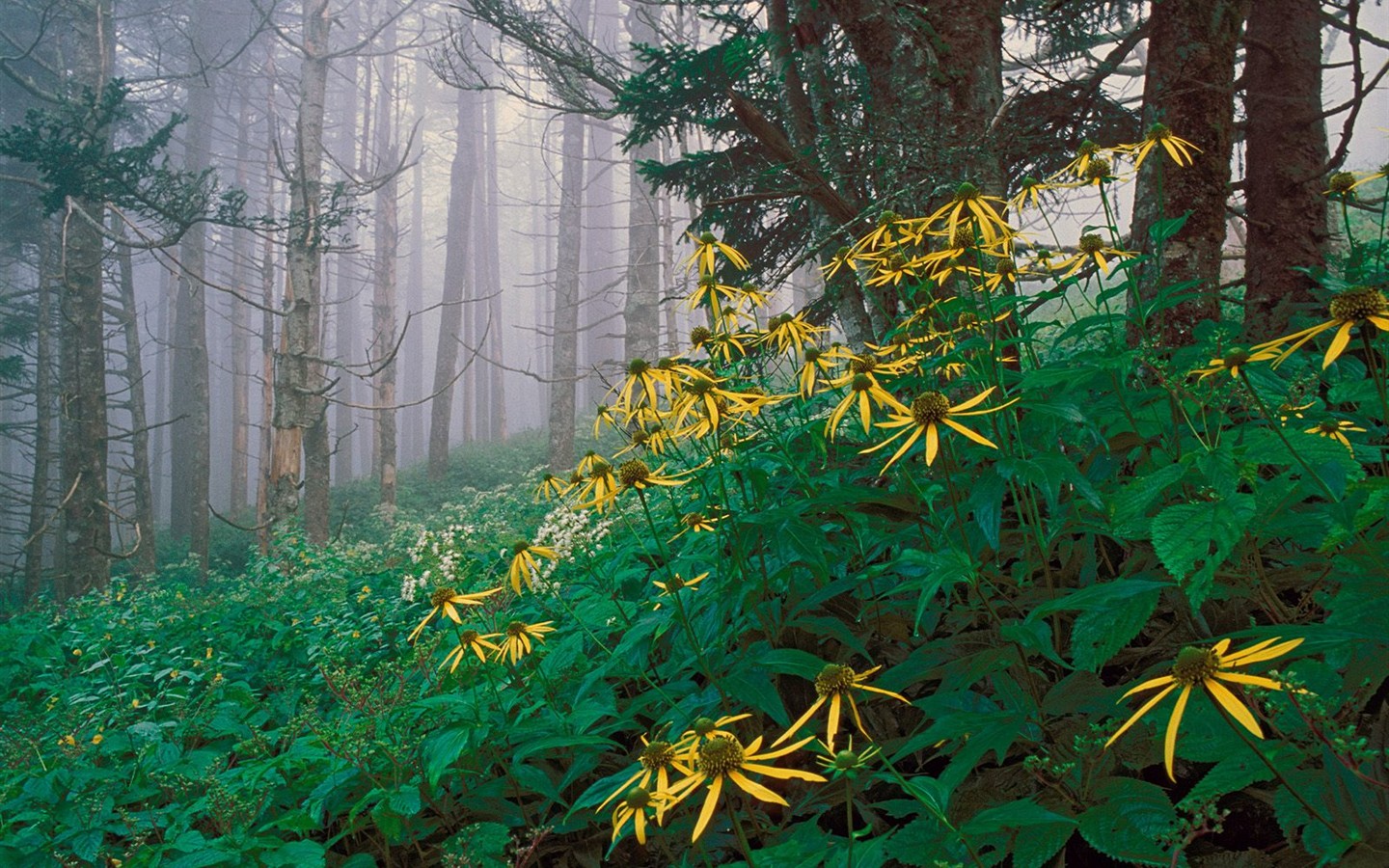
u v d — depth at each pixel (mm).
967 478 2309
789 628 2516
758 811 2324
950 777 1573
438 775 2539
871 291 3977
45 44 23766
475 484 26219
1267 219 4551
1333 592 1861
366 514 24094
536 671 3045
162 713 4238
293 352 15430
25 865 2965
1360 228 7730
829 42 5820
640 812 1528
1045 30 6707
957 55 4141
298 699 4434
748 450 2762
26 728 4055
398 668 3490
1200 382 1973
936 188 3932
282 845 2689
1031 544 2379
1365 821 1331
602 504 2430
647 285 19875
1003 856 1604
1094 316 2242
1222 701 1131
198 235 24922
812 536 2342
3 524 27406
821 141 4797
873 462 2695
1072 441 2521
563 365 22156
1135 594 1646
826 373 2605
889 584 2570
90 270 15523
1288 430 1665
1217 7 3727
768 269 7738
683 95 8062
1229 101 3748
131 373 21078
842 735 2293
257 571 10414
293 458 15414
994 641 2107
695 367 2719
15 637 6707
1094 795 1637
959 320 2441
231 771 3080
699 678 2732
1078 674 1867
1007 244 2453
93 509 15164
